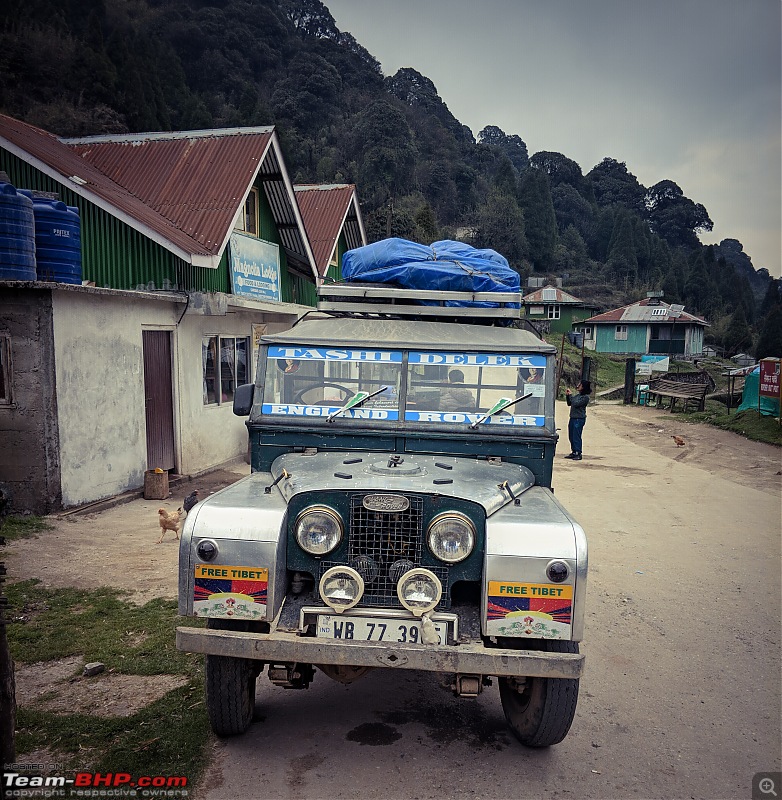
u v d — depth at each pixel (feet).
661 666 16.76
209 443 40.34
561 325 232.12
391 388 14.34
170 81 265.95
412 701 14.58
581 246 419.33
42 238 29.66
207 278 41.16
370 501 11.24
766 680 16.16
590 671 16.42
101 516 28.25
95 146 46.91
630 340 219.41
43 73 197.57
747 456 49.96
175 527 25.02
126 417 31.94
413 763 12.20
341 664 10.61
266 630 11.71
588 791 11.62
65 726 12.78
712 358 233.96
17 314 26.78
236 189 42.04
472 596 11.95
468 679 11.11
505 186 372.38
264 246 48.24
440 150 366.22
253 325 46.44
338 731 13.20
